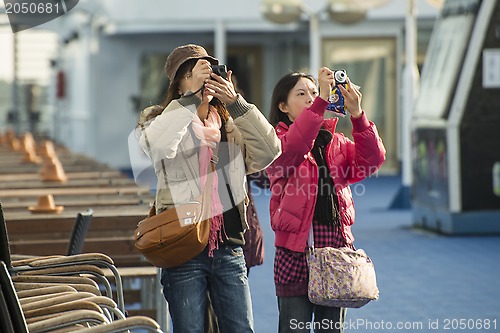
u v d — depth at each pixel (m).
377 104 66.25
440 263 29.36
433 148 36.50
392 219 41.78
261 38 74.00
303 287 13.75
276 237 13.91
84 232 16.75
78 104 78.38
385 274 27.41
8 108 91.81
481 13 34.69
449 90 35.41
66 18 68.94
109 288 14.63
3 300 10.53
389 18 65.19
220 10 65.94
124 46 72.38
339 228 13.79
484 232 35.41
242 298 12.84
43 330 11.27
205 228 12.41
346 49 65.31
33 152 38.22
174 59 12.74
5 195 23.72
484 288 25.08
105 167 34.50
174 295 12.62
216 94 12.50
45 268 14.26
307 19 65.56
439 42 37.69
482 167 35.22
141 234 12.43
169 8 66.19
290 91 14.46
